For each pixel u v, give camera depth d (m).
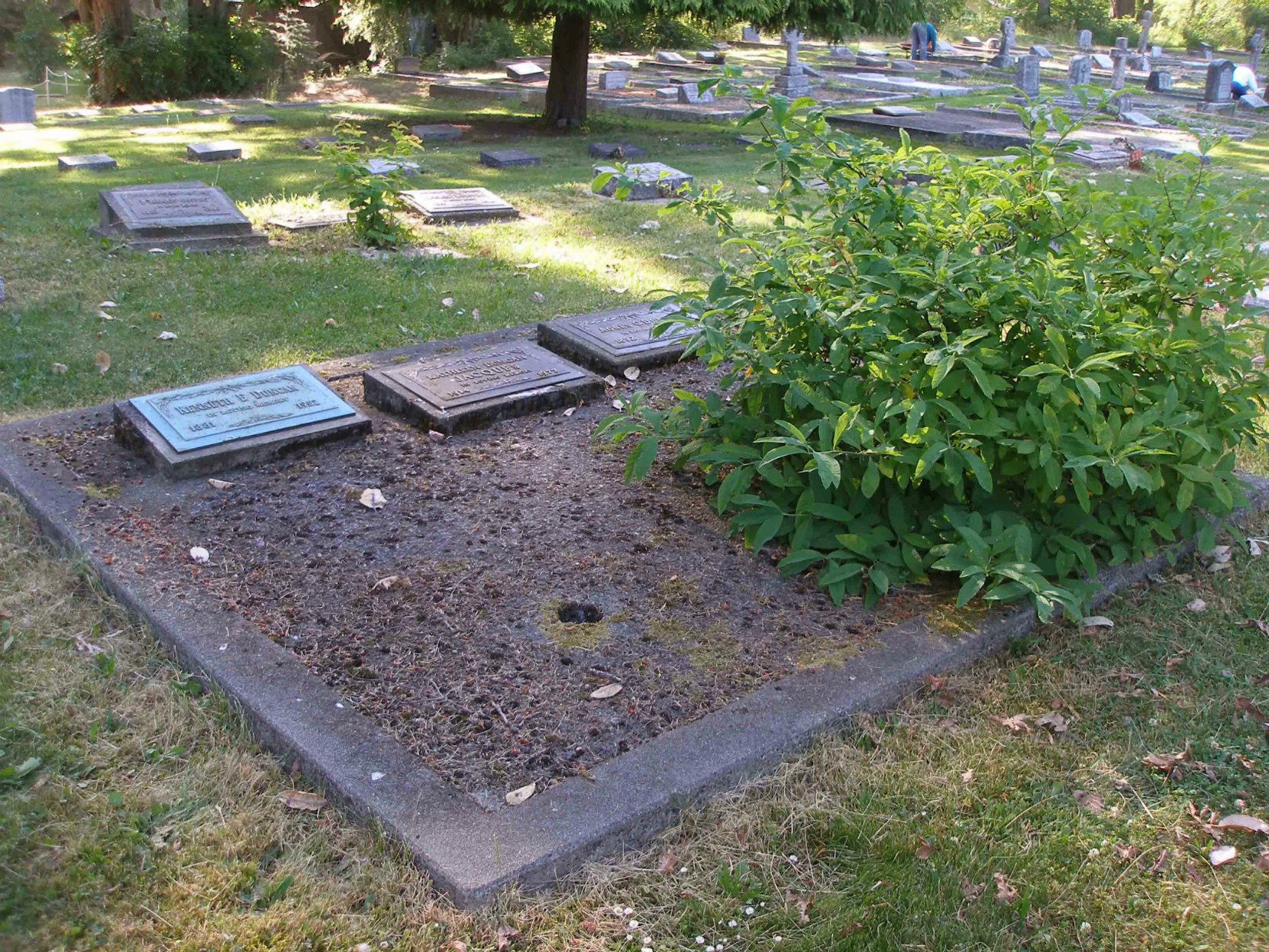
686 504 4.84
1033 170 4.90
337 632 3.85
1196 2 46.59
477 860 2.86
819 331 4.36
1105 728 3.60
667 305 7.28
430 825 2.97
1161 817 3.23
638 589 4.18
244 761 3.29
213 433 5.12
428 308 7.64
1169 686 3.82
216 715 3.50
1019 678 3.83
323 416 5.38
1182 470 4.15
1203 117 22.42
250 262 8.62
